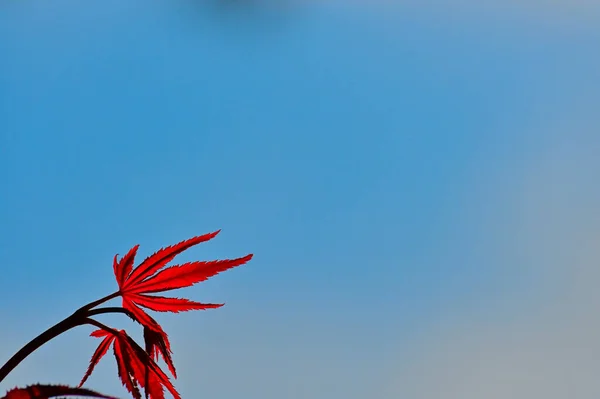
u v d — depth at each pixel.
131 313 2.02
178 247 2.12
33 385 1.40
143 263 2.08
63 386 1.42
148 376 2.01
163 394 2.03
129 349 1.98
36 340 1.81
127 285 2.09
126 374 1.99
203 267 2.13
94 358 2.14
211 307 2.20
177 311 2.19
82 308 1.94
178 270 2.13
